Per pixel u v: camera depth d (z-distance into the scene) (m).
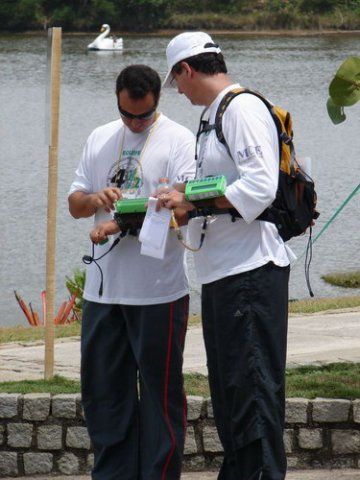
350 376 10.62
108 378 8.75
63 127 69.94
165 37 137.38
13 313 27.22
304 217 8.12
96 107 79.19
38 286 30.39
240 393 7.99
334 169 53.94
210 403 9.65
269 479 7.95
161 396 8.66
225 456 8.35
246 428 7.99
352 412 9.55
